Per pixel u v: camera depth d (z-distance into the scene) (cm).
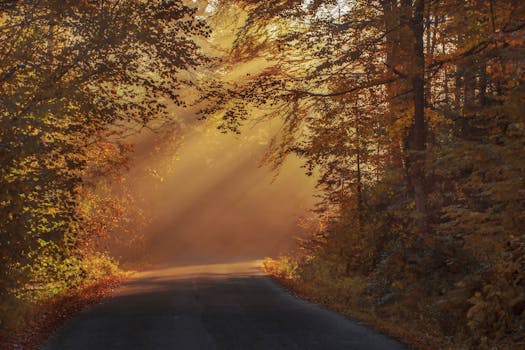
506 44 1792
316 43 1845
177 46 1675
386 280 1712
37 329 1334
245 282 2512
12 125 1188
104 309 1698
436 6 1792
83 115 1633
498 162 1368
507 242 1295
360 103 2147
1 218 1180
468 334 1211
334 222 2483
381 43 1856
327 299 1823
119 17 1599
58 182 1355
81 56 1541
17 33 1476
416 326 1348
